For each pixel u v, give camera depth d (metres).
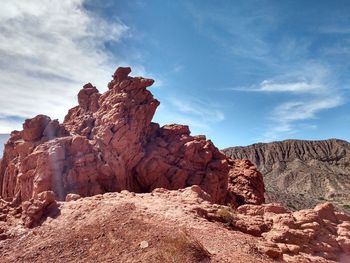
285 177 162.25
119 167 31.48
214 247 12.45
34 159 29.16
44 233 13.84
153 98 38.53
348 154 198.25
